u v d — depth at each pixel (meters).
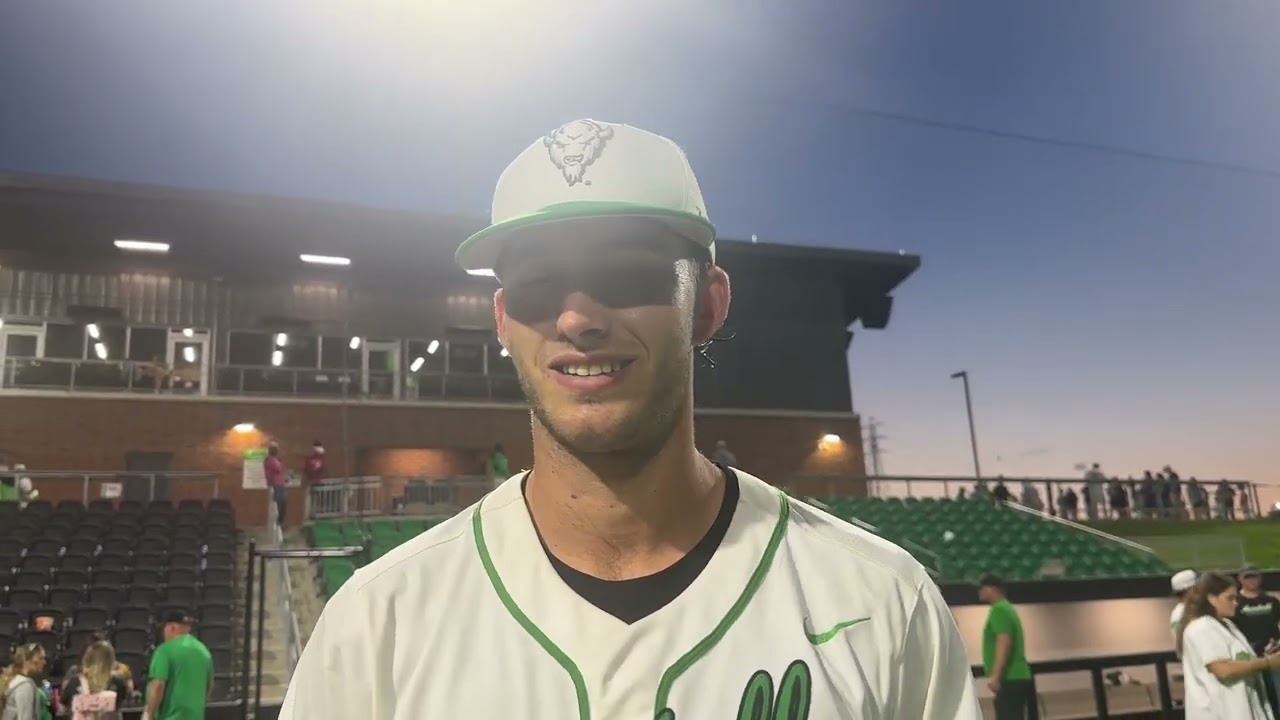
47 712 7.13
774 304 25.53
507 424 22.42
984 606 12.72
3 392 18.94
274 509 15.08
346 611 1.20
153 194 19.06
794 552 1.25
